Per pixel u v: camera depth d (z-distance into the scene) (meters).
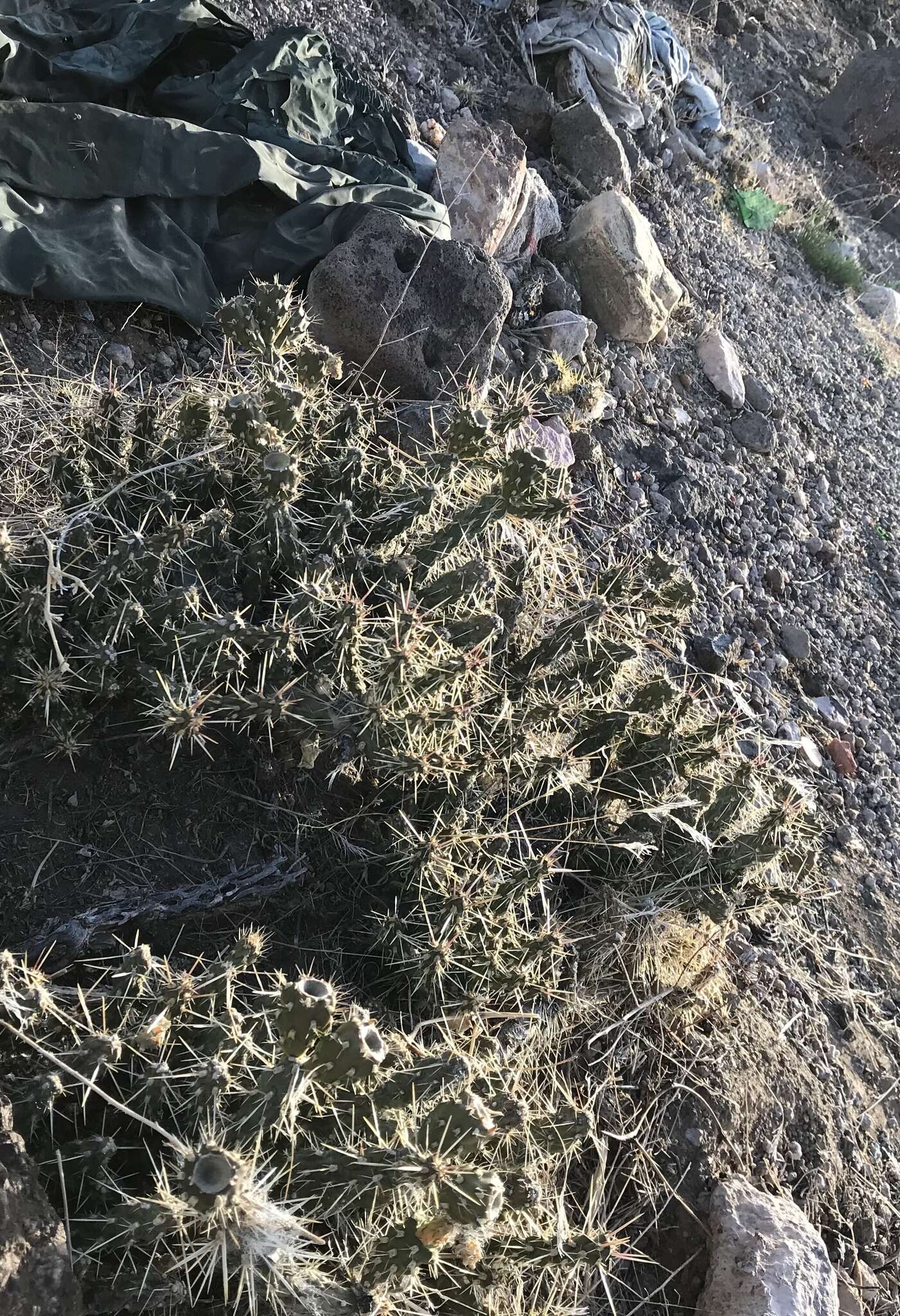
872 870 4.17
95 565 2.31
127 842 2.26
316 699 2.29
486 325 3.88
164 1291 1.55
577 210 5.49
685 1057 2.78
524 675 2.81
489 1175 1.70
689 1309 2.45
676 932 2.94
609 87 6.32
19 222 3.21
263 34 4.65
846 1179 2.92
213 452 2.61
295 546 2.41
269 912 2.35
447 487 2.87
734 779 2.97
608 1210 2.48
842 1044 3.31
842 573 5.57
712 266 6.69
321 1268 1.75
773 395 6.11
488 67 6.04
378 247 3.74
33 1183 1.51
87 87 3.76
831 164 10.12
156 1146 1.73
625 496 4.64
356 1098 1.81
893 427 7.25
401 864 2.36
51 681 2.06
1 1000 1.63
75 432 2.63
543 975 2.46
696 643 4.36
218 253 3.71
